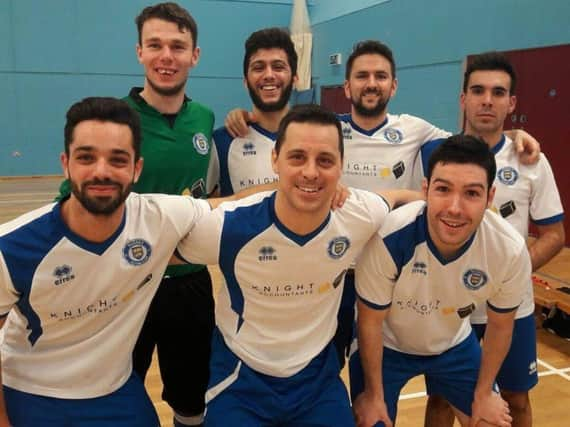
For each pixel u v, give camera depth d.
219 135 2.53
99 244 1.71
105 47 12.36
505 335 2.04
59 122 12.34
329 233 1.83
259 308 1.90
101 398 1.88
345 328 2.50
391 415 2.22
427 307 2.01
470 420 2.17
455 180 1.76
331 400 1.96
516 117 6.68
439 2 8.08
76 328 1.79
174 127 2.29
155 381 3.36
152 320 2.33
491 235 1.90
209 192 2.56
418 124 2.62
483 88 2.36
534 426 2.90
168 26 2.20
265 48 2.38
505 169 2.37
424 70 8.60
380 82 2.46
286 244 1.81
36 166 12.34
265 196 1.89
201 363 2.43
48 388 1.82
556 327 4.12
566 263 5.43
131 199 1.81
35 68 11.95
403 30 9.13
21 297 1.72
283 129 1.75
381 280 1.98
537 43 6.31
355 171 2.51
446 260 1.92
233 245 1.82
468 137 1.83
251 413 1.90
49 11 11.84
